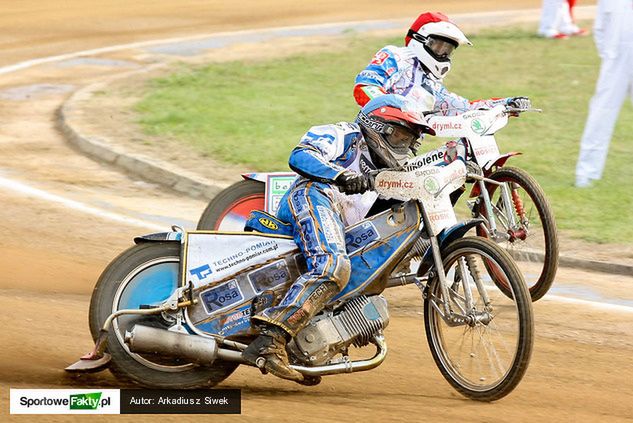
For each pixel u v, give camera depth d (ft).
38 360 43.19
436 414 40.45
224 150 98.73
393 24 192.75
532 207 60.13
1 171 90.27
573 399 44.60
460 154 56.29
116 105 119.55
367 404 41.32
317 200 41.78
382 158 42.78
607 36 88.12
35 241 68.13
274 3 217.36
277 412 38.65
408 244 43.14
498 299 56.80
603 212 82.48
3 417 35.01
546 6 174.50
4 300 52.29
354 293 42.63
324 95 129.49
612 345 54.54
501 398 43.57
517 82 139.85
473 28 185.37
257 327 40.96
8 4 205.77
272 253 42.19
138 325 40.16
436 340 44.91
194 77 140.56
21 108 120.78
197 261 41.55
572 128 114.42
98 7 206.18
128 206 81.15
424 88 58.29
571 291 64.95
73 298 55.01
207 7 211.00
